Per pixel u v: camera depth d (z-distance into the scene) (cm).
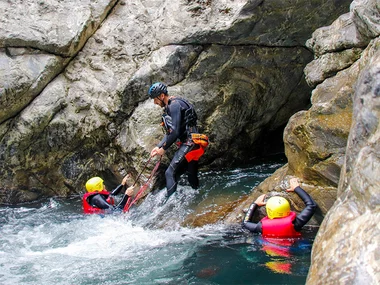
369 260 232
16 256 438
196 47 577
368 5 388
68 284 373
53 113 601
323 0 541
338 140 420
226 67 593
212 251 415
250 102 633
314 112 435
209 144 631
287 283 343
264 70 610
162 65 579
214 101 609
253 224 443
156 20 606
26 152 608
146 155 584
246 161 689
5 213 579
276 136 729
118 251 438
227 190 556
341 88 423
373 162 259
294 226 422
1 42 588
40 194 633
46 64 598
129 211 550
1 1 605
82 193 644
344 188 290
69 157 629
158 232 479
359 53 433
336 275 243
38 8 611
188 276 370
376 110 275
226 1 556
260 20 549
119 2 642
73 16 614
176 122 498
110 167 626
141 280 372
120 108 601
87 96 611
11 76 582
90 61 622
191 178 542
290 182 451
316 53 481
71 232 498
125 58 612
